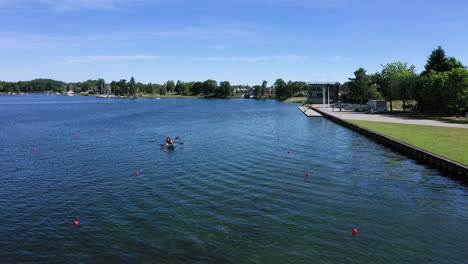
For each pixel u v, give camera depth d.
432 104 71.38
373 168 28.64
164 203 20.27
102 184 24.47
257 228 16.73
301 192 22.12
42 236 16.25
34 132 56.25
